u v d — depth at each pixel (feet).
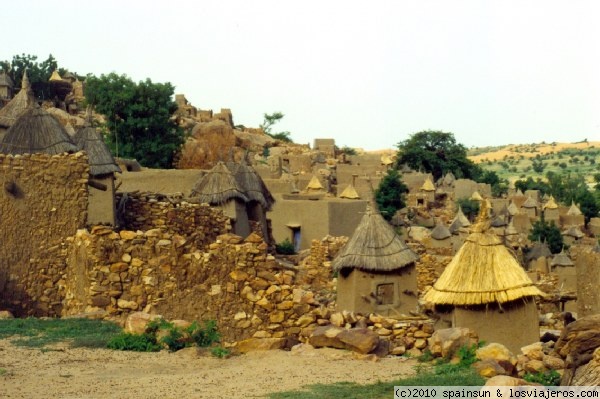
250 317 78.74
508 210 340.18
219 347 72.13
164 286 80.89
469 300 77.66
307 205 208.54
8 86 318.04
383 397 56.95
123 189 170.09
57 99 351.25
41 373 62.85
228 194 139.44
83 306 84.02
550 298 139.13
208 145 300.81
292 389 58.90
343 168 353.72
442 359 67.82
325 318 77.92
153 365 66.03
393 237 103.40
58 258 95.86
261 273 79.61
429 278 132.26
